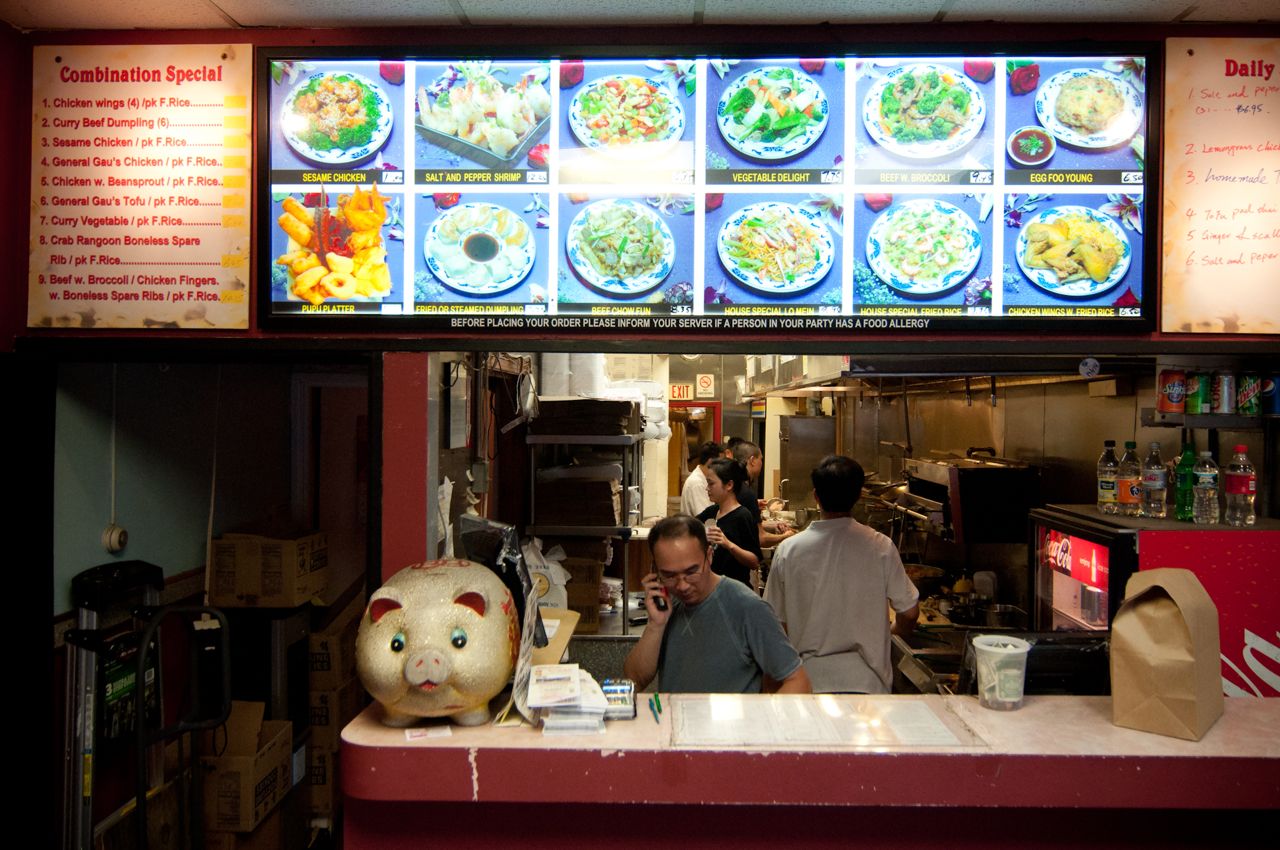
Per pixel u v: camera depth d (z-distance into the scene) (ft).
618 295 7.41
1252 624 7.60
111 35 7.57
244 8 7.18
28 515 7.86
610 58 7.40
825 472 8.87
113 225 7.61
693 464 28.22
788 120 7.35
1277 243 7.29
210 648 10.20
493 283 7.45
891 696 6.05
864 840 5.39
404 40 7.55
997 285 7.32
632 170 7.41
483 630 5.33
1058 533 9.46
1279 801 4.98
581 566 13.74
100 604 8.41
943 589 13.44
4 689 7.72
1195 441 9.25
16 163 7.62
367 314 7.45
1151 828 5.37
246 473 12.13
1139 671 5.40
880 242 7.35
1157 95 7.26
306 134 7.48
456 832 5.48
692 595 7.13
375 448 7.45
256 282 7.57
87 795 7.92
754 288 7.37
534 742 5.21
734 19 7.33
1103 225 7.30
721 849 5.40
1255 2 6.91
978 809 5.37
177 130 7.57
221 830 9.71
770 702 5.91
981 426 14.90
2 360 7.56
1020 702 5.79
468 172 7.45
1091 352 7.31
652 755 5.09
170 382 10.27
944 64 7.31
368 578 7.43
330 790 11.84
